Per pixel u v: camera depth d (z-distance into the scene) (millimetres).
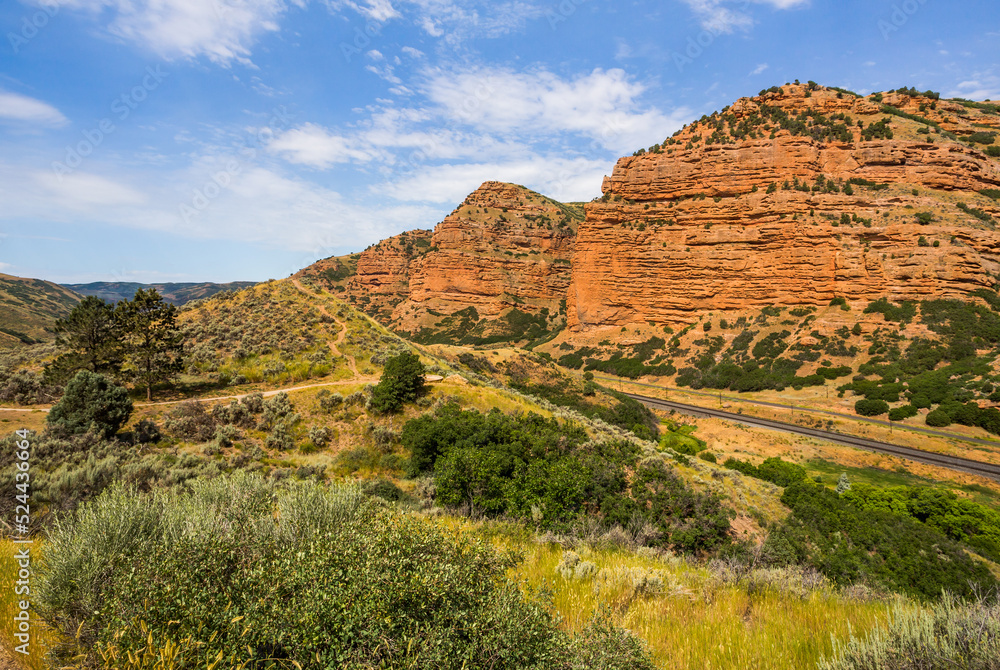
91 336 33062
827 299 94750
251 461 26531
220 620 3852
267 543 5242
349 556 4609
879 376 74375
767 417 71938
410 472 27734
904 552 20938
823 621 7207
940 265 84438
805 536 21156
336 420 33375
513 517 17875
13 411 27016
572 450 25219
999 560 28422
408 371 36125
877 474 49000
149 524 6141
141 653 3809
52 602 5094
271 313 52031
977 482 45781
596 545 13320
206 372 40031
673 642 6184
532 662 4102
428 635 3975
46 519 10938
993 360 65750
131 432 26234
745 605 8219
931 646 4680
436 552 5082
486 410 36469
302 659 3729
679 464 26031
